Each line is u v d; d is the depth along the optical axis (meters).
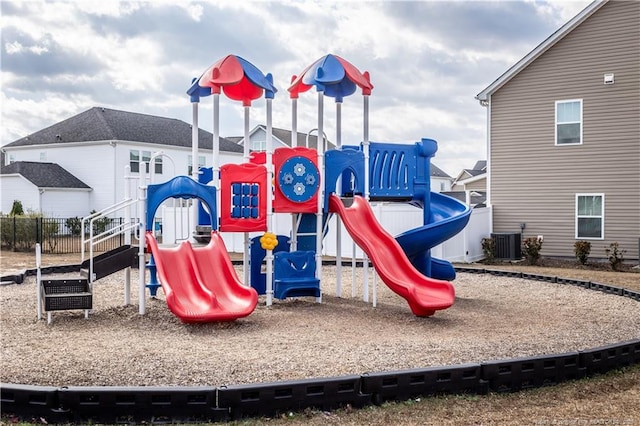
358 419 4.54
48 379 5.33
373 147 11.07
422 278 9.27
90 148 31.78
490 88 20.39
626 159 18.47
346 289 12.14
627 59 18.39
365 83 10.69
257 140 37.50
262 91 10.95
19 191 31.22
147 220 9.09
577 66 19.14
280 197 10.03
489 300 10.80
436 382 5.08
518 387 5.32
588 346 6.89
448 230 10.84
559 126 19.45
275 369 5.73
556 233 19.53
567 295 11.43
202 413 4.48
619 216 18.56
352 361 6.06
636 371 5.94
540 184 19.78
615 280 13.98
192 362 5.98
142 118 35.34
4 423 4.40
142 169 9.02
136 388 4.47
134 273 14.78
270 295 9.80
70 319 8.51
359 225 10.10
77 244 24.56
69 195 31.34
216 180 9.88
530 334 7.63
